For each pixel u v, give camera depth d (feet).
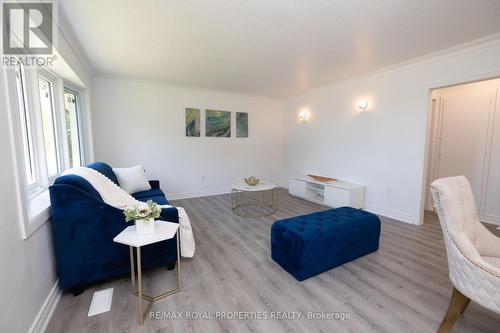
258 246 8.41
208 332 4.59
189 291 5.85
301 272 6.28
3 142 3.76
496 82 10.67
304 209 13.03
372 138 12.28
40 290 4.77
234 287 6.03
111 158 13.25
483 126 11.12
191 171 15.66
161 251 6.47
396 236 9.31
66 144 9.03
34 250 4.62
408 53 9.39
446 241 4.32
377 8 6.28
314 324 4.81
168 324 4.79
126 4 5.98
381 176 11.96
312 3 6.05
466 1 5.95
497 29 7.45
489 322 4.87
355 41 8.32
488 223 10.92
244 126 17.46
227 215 11.95
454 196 4.38
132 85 13.48
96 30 7.32
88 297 5.59
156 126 14.29
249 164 17.97
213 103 16.06
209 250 8.07
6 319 3.60
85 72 10.58
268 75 12.41
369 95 12.32
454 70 9.16
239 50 9.07
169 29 7.34
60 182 5.44
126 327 4.69
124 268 6.05
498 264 4.47
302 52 9.30
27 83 6.48
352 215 7.93
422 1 5.97
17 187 4.04
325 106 15.01
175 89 14.69
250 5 6.13
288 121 18.37
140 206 5.43
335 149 14.47
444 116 12.46
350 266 7.07
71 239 5.42
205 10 6.32
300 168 17.42
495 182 10.80
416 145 10.51
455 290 4.23
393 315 5.05
